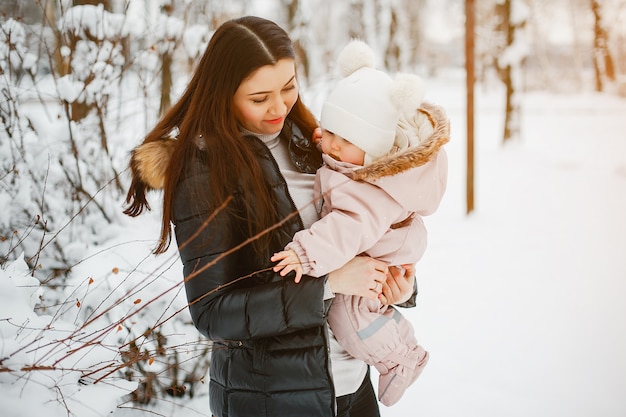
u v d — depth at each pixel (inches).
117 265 97.3
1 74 110.4
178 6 147.5
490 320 149.3
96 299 87.4
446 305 159.8
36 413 52.7
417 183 63.6
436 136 60.3
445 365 125.6
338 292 57.9
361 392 68.0
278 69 58.6
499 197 311.1
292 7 454.3
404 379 66.8
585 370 122.4
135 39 139.2
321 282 56.0
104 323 84.8
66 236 109.2
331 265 57.2
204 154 57.3
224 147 56.3
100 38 125.6
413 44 1274.6
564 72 1269.7
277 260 56.9
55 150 119.1
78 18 120.8
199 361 94.1
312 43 456.4
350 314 65.1
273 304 54.4
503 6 498.3
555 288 171.9
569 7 1061.8
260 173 57.1
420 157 58.8
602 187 334.6
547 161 440.8
